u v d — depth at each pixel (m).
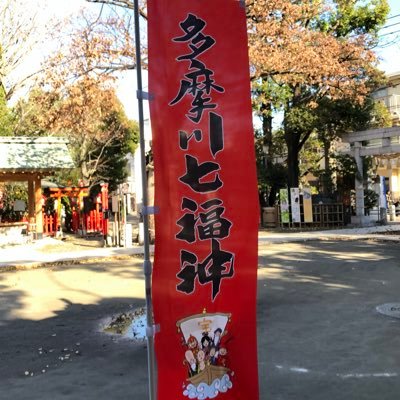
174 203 3.42
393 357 5.62
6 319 8.28
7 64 26.97
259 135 29.52
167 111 3.43
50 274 13.16
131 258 16.09
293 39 17.58
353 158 26.11
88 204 29.98
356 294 9.07
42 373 5.56
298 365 5.47
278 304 8.49
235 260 3.51
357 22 25.36
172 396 3.35
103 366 5.74
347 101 24.11
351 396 4.61
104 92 17.05
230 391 3.48
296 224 25.56
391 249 15.45
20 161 20.94
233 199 3.51
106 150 32.97
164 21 3.46
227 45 3.53
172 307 3.39
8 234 21.09
